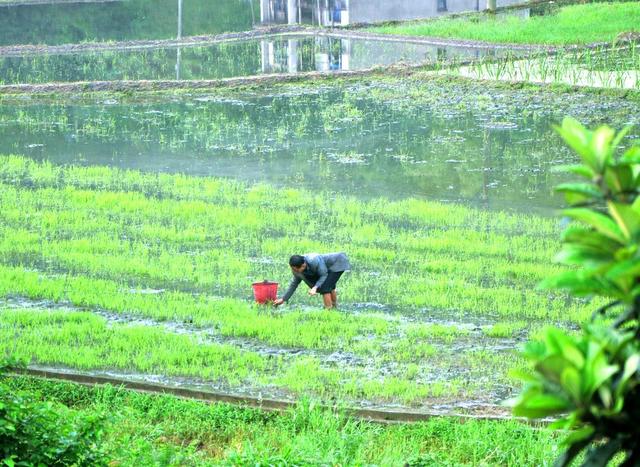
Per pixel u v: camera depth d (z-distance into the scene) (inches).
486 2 2773.1
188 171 1375.5
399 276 941.8
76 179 1317.7
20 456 398.6
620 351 188.1
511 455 560.7
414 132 1588.3
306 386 679.7
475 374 712.4
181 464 505.4
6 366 457.4
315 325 796.0
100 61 2258.9
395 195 1251.8
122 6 2987.2
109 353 746.8
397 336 788.0
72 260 977.5
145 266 959.6
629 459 192.4
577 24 2417.6
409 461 533.3
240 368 712.4
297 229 1099.9
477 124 1630.2
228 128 1646.2
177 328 812.0
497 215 1157.1
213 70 2151.8
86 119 1722.4
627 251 180.1
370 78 2010.3
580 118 1638.8
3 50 2370.8
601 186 194.1
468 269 959.0
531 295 882.8
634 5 2645.2
